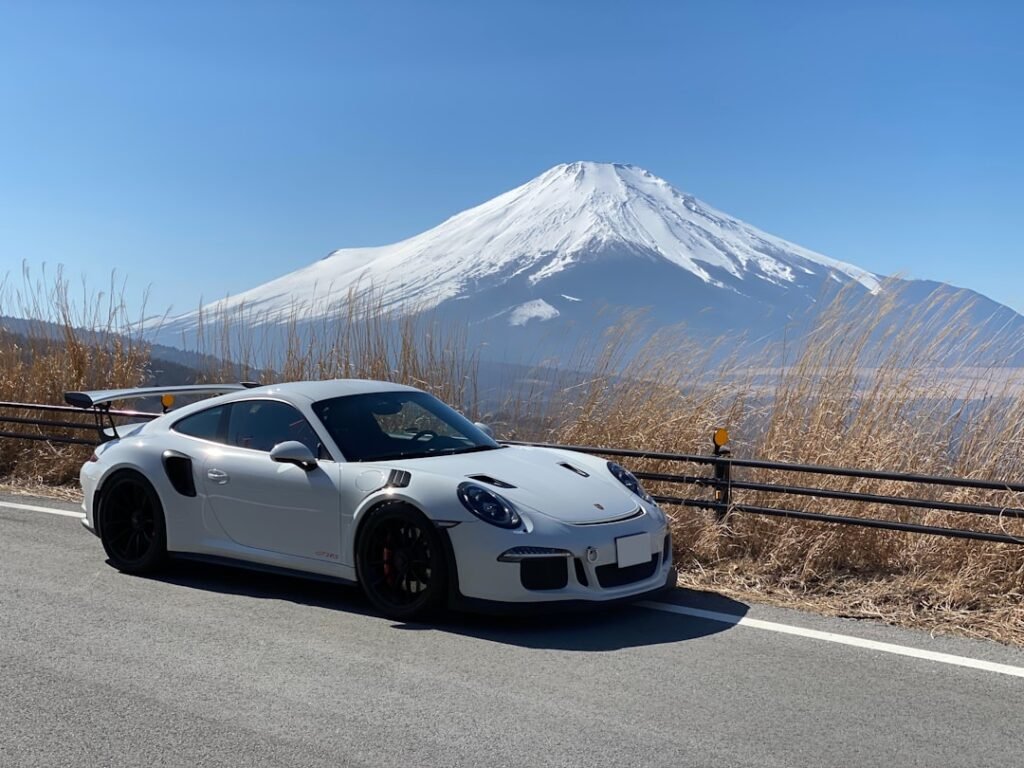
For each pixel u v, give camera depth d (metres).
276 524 5.66
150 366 10.98
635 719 3.84
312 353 9.90
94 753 3.49
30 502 8.66
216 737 3.63
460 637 4.91
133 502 6.29
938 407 6.96
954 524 6.32
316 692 4.11
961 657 4.73
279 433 5.85
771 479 7.01
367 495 5.29
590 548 4.99
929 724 3.85
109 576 6.12
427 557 5.09
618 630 5.08
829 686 4.28
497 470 5.40
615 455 7.31
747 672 4.45
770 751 3.56
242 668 4.40
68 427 10.12
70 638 4.82
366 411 5.91
